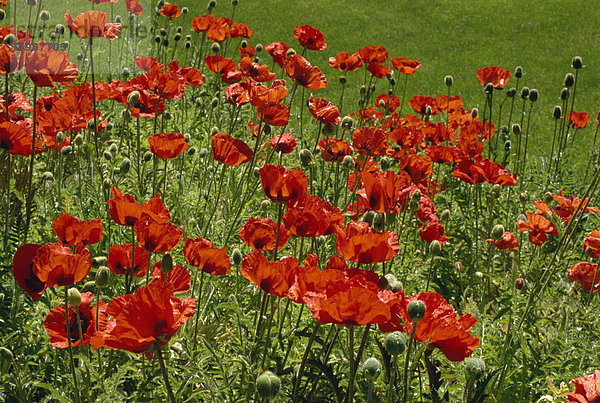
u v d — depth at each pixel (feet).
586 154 27.30
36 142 10.82
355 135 10.83
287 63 11.19
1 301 8.63
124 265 7.72
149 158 12.71
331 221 7.95
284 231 8.09
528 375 8.87
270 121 10.91
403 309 6.18
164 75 11.66
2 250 9.78
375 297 5.32
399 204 9.85
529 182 18.56
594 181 9.12
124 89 12.84
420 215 11.64
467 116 18.86
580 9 69.15
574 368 8.77
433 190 15.38
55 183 11.28
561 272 12.98
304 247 10.86
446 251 13.25
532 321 9.75
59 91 18.17
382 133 10.75
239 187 12.50
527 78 49.47
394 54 56.49
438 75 49.93
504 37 62.03
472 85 46.75
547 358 9.06
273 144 12.13
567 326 10.09
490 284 12.67
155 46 26.45
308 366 7.88
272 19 63.67
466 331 6.12
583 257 13.38
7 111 11.00
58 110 11.21
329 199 14.64
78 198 11.60
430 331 6.10
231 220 12.10
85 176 13.10
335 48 57.52
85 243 7.23
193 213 12.69
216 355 7.33
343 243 6.71
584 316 10.27
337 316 5.46
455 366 8.04
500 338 9.29
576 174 21.20
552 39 60.85
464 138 17.65
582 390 6.33
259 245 8.07
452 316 6.30
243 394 7.24
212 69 17.90
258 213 13.29
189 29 48.03
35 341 8.48
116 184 12.04
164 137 10.12
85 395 7.11
